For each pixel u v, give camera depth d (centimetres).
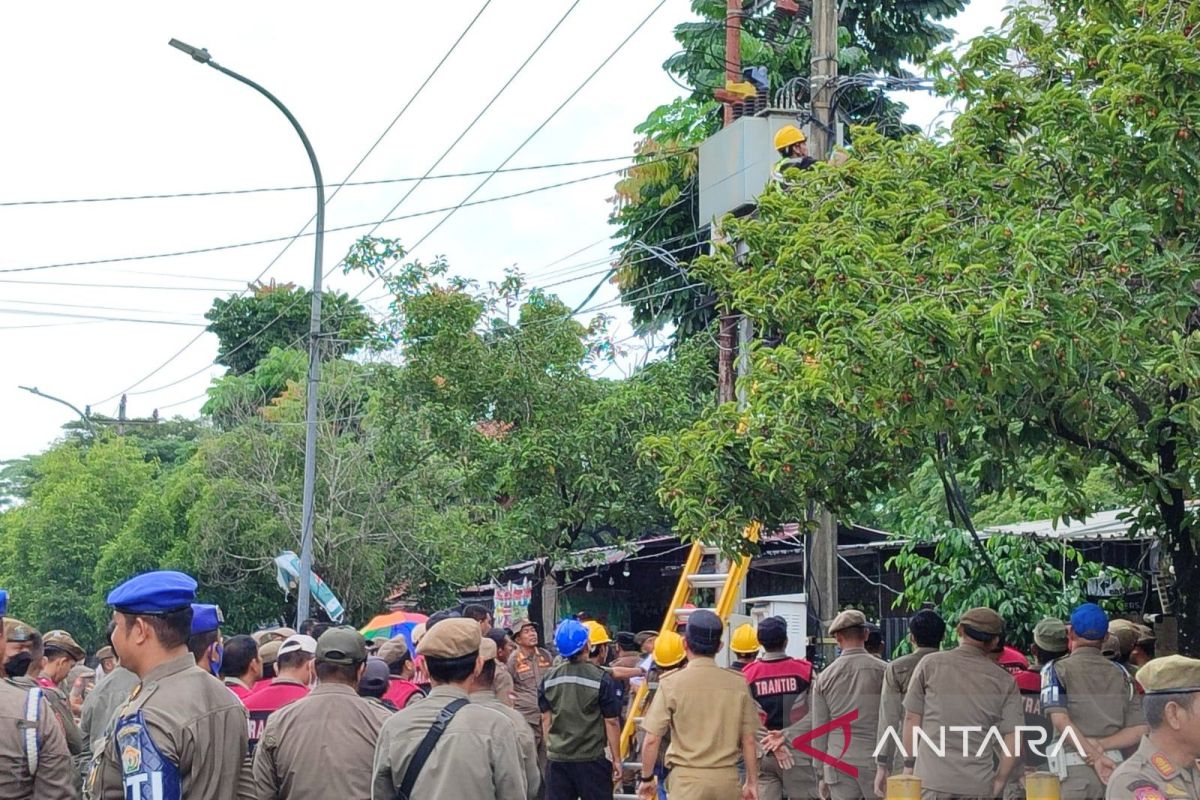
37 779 553
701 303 2286
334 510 2750
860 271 786
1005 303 678
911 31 2477
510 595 1853
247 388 3869
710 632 792
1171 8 801
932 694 707
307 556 1903
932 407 718
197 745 488
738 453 931
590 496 1720
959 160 891
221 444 2916
